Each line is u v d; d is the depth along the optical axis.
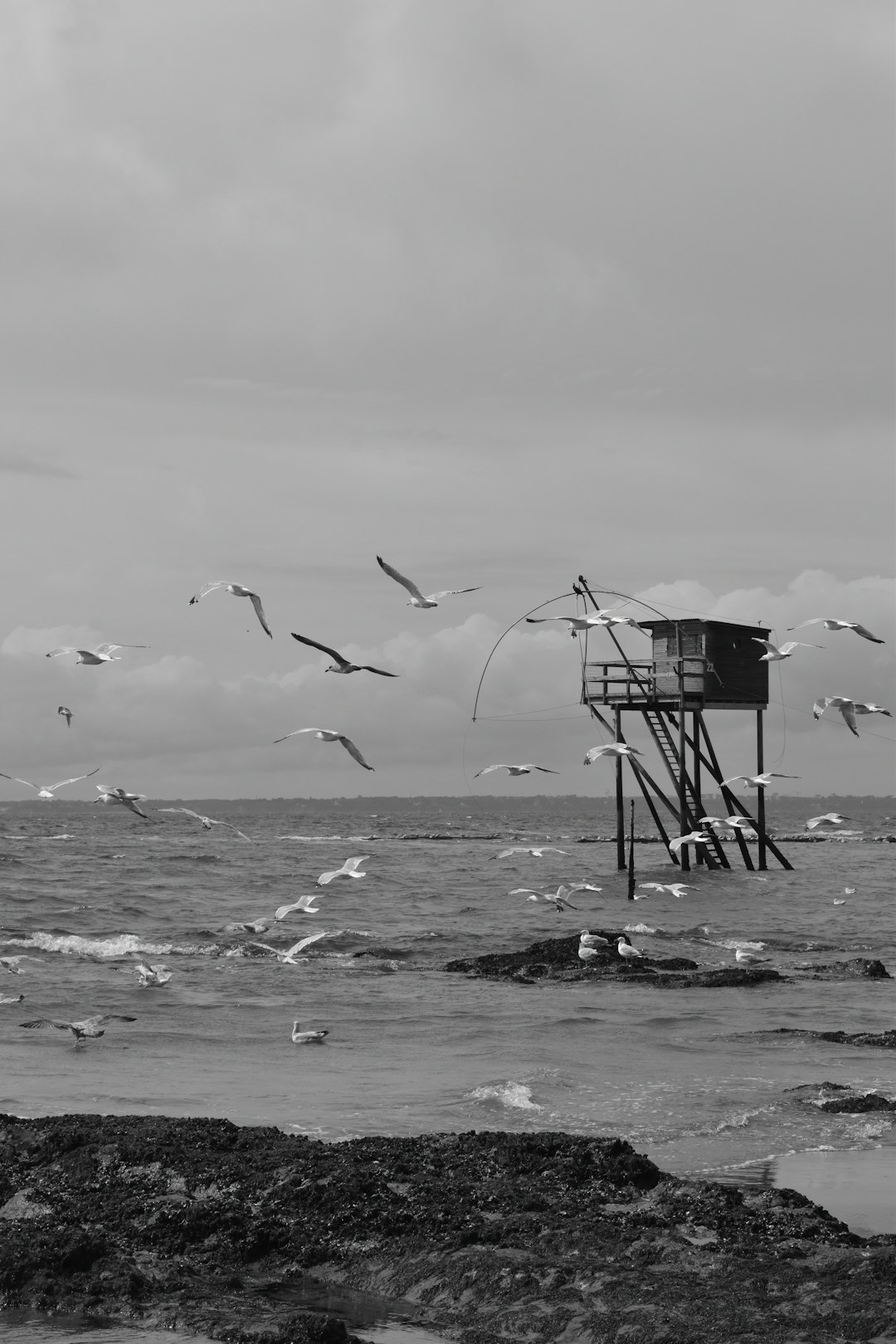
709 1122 23.53
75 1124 20.53
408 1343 14.68
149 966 38.50
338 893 71.94
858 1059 29.27
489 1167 19.23
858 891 73.44
